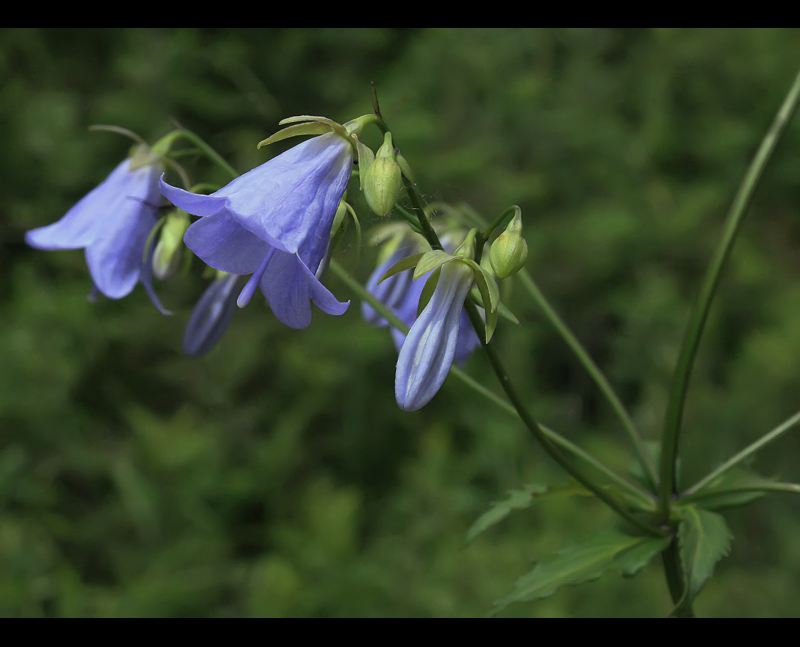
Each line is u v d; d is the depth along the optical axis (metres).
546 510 0.47
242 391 0.63
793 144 0.70
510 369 0.57
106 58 0.65
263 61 0.68
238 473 0.54
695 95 0.70
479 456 0.54
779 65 0.69
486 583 0.44
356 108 0.65
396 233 0.25
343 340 0.57
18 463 0.50
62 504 0.54
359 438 0.59
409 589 0.45
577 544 0.23
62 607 0.46
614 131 0.67
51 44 0.63
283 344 0.61
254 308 0.60
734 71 0.69
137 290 0.59
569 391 0.65
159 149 0.24
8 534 0.47
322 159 0.21
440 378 0.21
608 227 0.63
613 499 0.23
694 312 0.23
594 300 0.65
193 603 0.47
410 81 0.69
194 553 0.48
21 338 0.53
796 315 0.58
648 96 0.69
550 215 0.67
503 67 0.69
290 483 0.58
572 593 0.43
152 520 0.49
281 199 0.20
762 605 0.47
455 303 0.21
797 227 0.72
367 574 0.46
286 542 0.48
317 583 0.46
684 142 0.68
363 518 0.56
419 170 0.60
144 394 0.61
